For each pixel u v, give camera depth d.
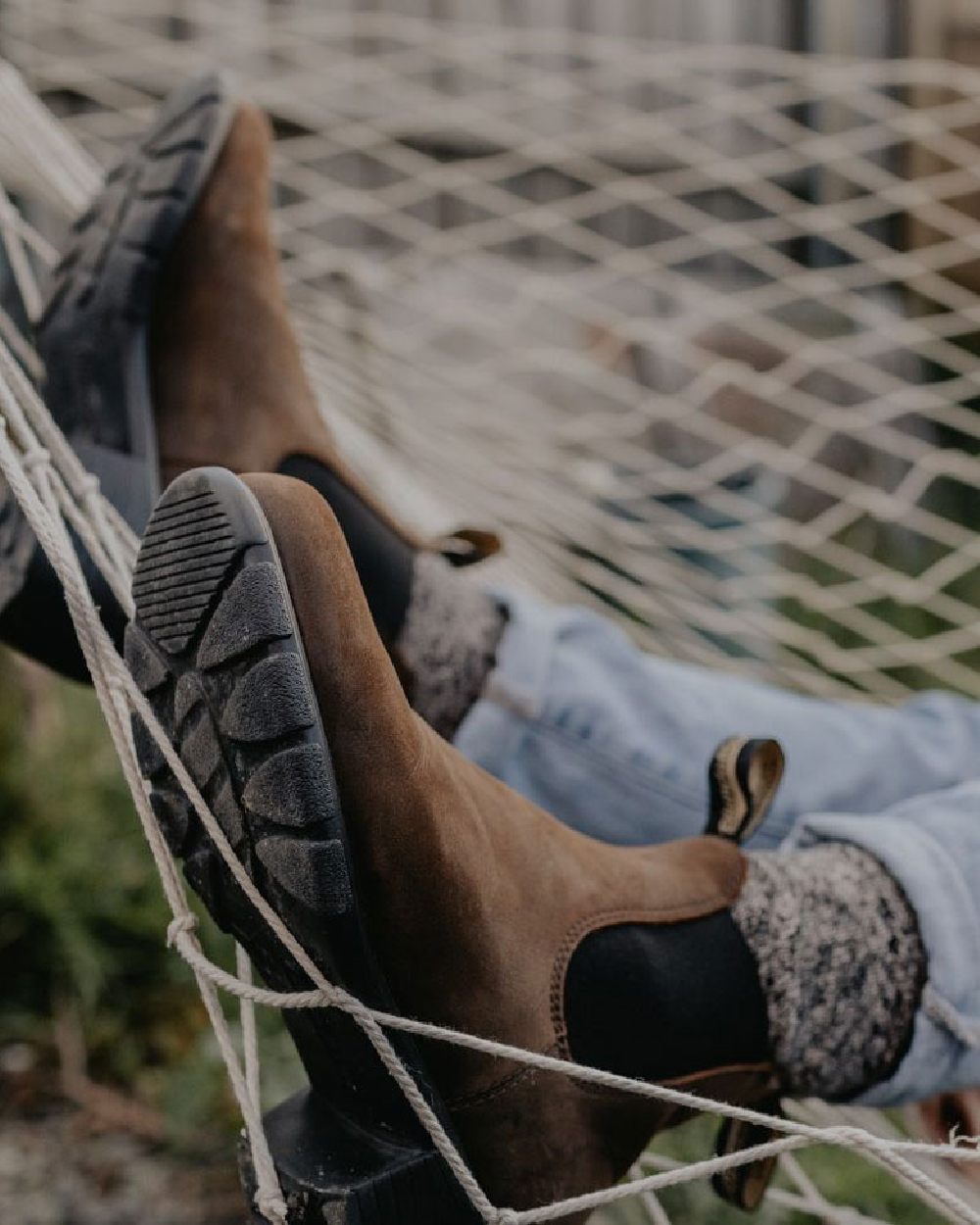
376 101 2.71
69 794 1.71
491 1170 0.60
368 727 0.51
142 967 1.60
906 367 3.02
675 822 0.84
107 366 0.79
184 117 0.83
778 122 3.09
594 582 1.46
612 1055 0.62
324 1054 0.56
